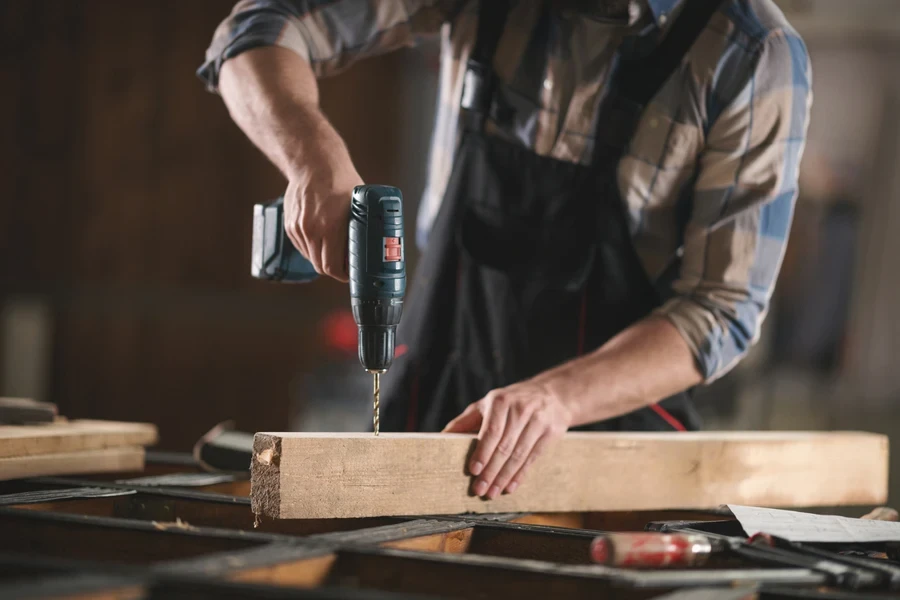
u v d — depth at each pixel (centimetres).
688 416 171
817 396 475
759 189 152
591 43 156
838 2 466
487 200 165
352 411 454
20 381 453
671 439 148
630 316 164
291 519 122
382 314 121
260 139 146
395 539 99
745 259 152
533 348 165
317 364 459
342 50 165
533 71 161
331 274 129
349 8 163
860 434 169
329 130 141
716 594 79
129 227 454
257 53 154
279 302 457
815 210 480
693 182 160
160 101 449
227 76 156
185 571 74
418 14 168
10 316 452
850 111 479
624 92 156
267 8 161
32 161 453
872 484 167
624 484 143
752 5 154
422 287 170
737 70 151
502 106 164
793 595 83
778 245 154
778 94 151
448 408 168
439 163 178
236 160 449
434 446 125
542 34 160
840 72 479
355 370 459
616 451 142
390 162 471
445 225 167
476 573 85
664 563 94
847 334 476
